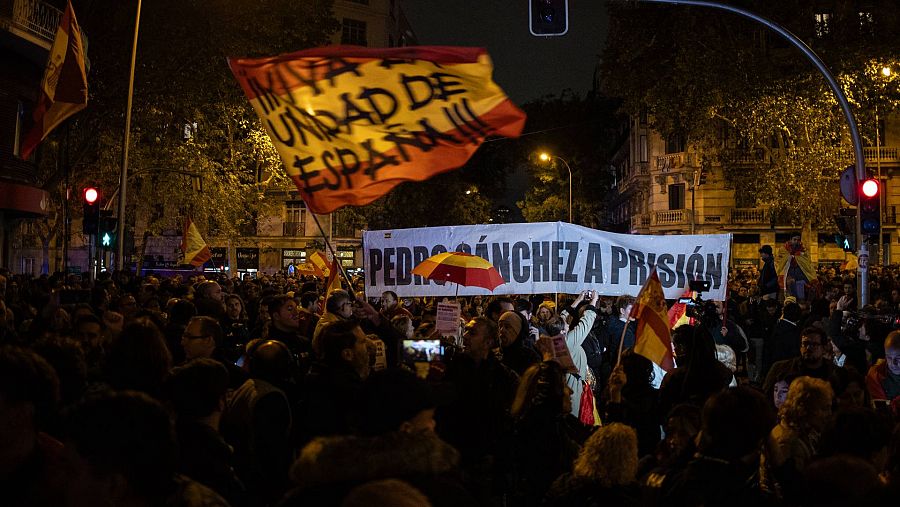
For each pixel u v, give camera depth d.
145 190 37.03
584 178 73.19
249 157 38.22
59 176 29.30
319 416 5.40
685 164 55.00
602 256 11.55
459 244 12.04
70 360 5.13
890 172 51.34
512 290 11.79
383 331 7.98
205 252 25.88
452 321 9.19
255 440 5.24
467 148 6.17
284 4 33.06
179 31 29.66
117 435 2.77
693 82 35.97
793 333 13.29
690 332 7.38
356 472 2.90
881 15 36.47
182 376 4.39
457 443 6.26
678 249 11.41
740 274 35.50
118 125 31.28
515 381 6.58
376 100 6.21
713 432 4.29
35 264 45.59
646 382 7.20
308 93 6.25
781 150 39.78
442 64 6.06
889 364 8.11
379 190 6.29
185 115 32.84
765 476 5.12
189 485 3.17
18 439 3.51
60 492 3.51
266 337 7.99
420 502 2.13
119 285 17.70
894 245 51.56
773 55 38.94
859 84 35.16
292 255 62.31
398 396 3.50
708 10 36.38
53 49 14.55
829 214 40.19
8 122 23.84
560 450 6.22
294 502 2.94
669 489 4.40
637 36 38.56
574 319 11.58
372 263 12.45
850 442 4.32
